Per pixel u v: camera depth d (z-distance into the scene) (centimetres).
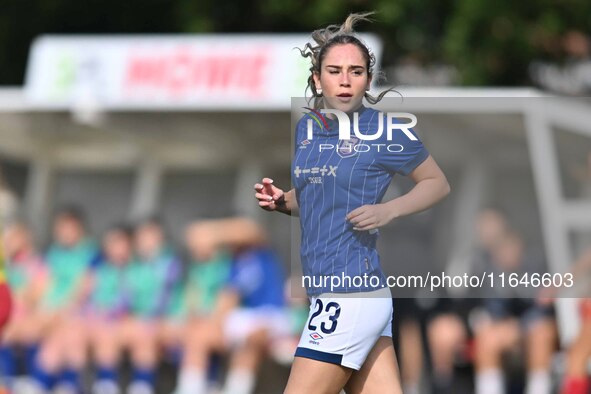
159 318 3716
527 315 3353
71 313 3809
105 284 3794
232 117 3900
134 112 3875
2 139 4138
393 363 1720
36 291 3881
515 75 4909
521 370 3347
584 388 3047
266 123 3941
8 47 4912
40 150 4169
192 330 3641
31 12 4897
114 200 4209
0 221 2623
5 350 3806
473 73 4491
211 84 3622
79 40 3734
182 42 3659
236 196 4097
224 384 3766
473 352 3356
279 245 4000
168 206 4166
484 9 4434
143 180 4194
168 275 3747
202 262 3719
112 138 4112
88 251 3906
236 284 3647
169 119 3941
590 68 5084
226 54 3631
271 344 3600
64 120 4025
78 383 3741
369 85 1736
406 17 4644
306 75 3559
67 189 4222
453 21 4459
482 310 3366
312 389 1677
